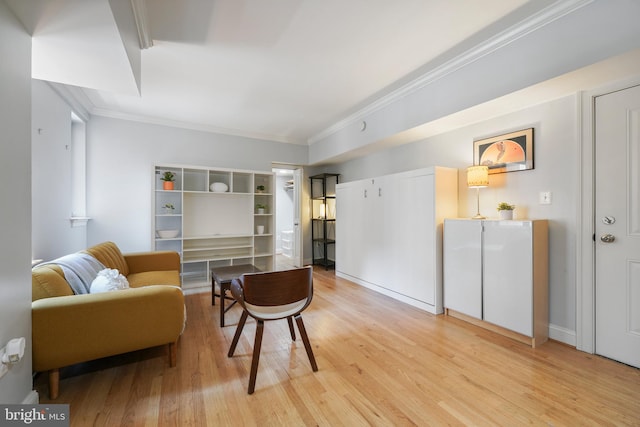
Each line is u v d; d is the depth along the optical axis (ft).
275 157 16.63
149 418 4.65
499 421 4.58
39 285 5.25
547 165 7.54
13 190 4.12
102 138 12.23
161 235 12.41
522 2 5.87
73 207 11.55
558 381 5.65
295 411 4.85
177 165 12.48
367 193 12.73
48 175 8.34
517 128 8.16
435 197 9.45
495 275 7.86
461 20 6.43
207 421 4.60
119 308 5.41
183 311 6.15
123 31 4.90
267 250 15.56
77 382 5.64
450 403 5.03
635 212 6.11
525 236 7.18
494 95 7.30
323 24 6.54
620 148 6.28
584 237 6.82
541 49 6.36
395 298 11.17
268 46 7.41
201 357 6.68
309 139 17.22
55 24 4.33
